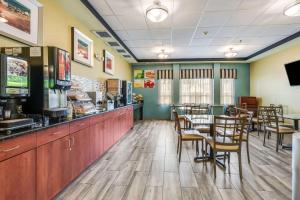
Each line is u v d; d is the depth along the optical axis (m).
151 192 2.49
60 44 3.36
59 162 2.31
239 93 8.84
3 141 1.53
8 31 2.30
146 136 5.70
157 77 9.17
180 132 3.74
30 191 1.83
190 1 3.36
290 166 3.36
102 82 5.46
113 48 6.20
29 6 2.63
